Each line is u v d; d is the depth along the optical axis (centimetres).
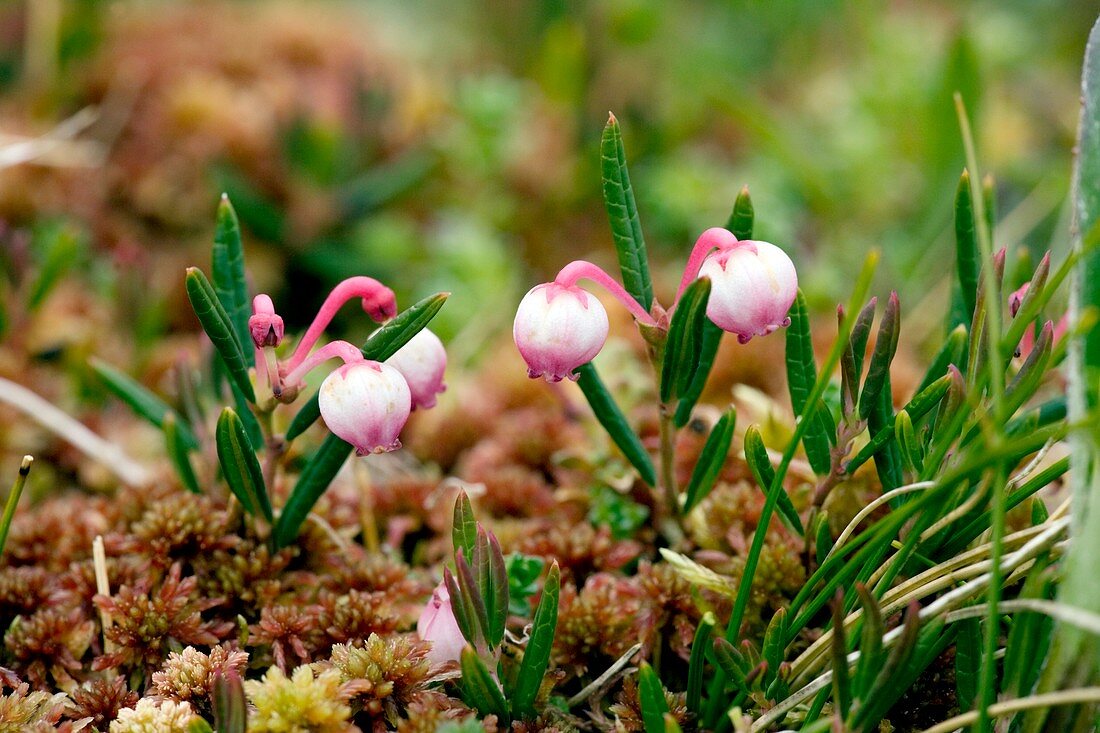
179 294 31
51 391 25
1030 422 19
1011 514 21
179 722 19
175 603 20
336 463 20
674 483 21
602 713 20
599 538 21
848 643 19
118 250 27
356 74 35
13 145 28
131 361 26
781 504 20
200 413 22
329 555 21
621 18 43
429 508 23
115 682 20
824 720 18
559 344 19
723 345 26
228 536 21
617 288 19
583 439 24
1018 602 18
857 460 19
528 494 23
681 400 20
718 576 20
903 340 29
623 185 19
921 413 19
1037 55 48
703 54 45
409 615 21
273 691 19
